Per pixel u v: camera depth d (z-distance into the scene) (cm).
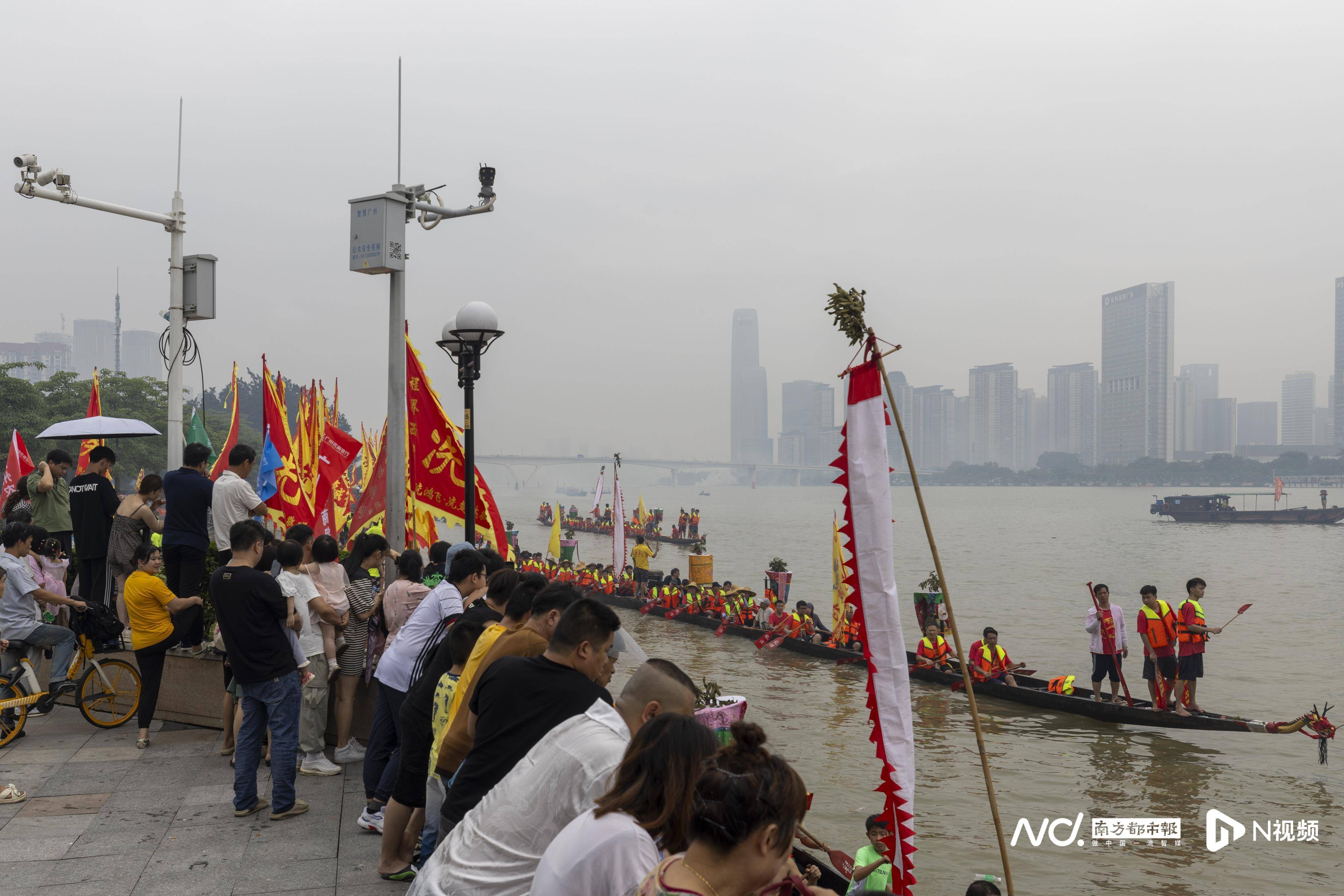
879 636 526
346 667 805
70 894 551
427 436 1164
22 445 1583
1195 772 1439
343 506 1672
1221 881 1052
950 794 1340
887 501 526
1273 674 2231
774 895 241
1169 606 1686
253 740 678
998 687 1923
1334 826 1216
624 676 2034
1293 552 6694
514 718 397
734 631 2784
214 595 668
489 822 340
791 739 1616
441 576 828
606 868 264
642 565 4044
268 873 585
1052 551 6919
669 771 276
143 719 839
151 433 1184
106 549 1055
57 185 1168
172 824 664
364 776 689
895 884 510
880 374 528
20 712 852
